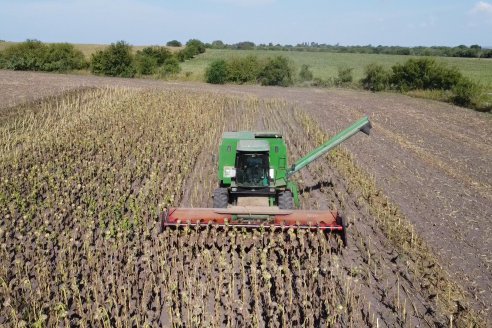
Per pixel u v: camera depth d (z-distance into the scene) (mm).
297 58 110312
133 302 9672
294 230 11742
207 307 9562
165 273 10633
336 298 9734
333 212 11805
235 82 54500
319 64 90000
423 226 13547
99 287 10133
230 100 37281
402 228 13219
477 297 9922
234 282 10438
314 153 14203
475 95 39219
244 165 12711
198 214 11828
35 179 16266
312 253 11727
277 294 9641
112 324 8930
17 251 11680
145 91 38375
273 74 54250
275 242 11695
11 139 22031
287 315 9258
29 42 59188
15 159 18234
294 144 23609
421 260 11438
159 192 15891
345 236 11500
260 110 34500
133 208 13898
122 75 55906
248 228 11781
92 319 8969
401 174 18844
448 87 48000
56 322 8836
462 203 15578
